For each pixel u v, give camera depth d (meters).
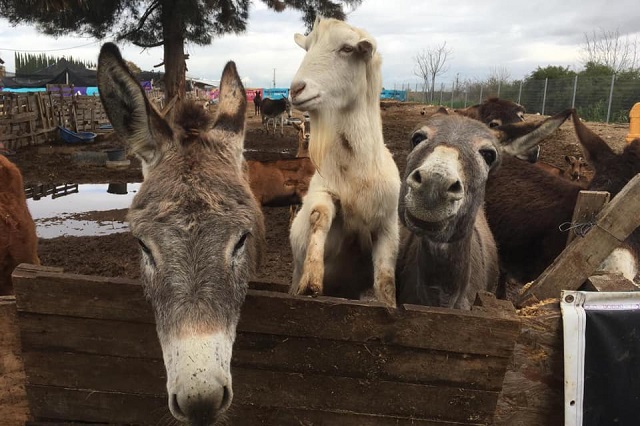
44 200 10.25
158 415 2.19
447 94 46.84
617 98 25.89
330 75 3.03
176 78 17.75
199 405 1.59
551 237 4.31
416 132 2.89
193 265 1.74
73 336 2.11
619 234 2.75
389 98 55.75
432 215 2.33
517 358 2.17
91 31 16.91
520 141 3.15
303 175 8.72
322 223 2.92
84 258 6.83
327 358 2.11
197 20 16.56
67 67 39.34
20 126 17.06
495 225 4.91
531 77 41.50
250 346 2.10
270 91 58.44
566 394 2.16
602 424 2.21
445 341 2.04
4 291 3.92
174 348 1.65
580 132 4.41
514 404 2.22
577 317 2.12
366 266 3.51
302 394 2.15
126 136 2.12
